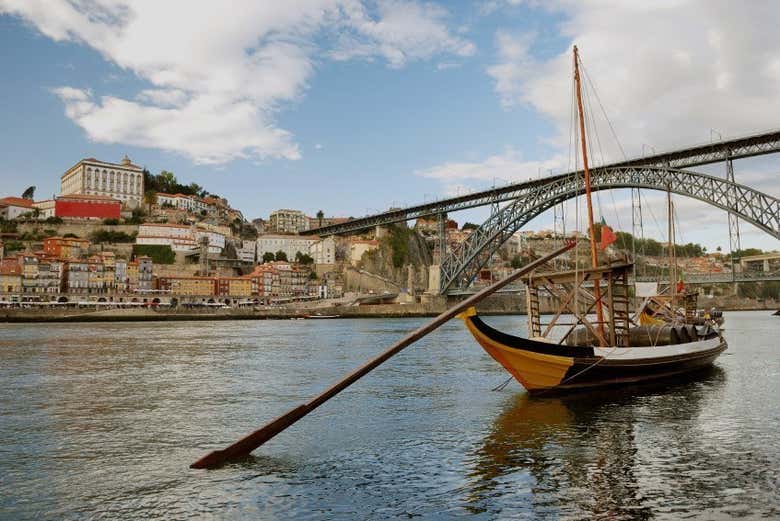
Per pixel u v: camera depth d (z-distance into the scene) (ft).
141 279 445.37
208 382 88.28
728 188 241.35
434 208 447.42
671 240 152.97
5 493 37.40
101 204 561.43
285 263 554.05
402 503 35.22
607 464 42.96
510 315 490.90
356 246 613.93
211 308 383.86
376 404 68.08
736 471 41.06
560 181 327.06
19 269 397.80
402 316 440.04
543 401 68.59
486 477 40.09
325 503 35.29
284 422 45.73
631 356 75.41
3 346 153.58
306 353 137.69
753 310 574.15
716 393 73.67
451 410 63.82
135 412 64.44
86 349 145.59
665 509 34.04
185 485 38.78
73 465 43.55
